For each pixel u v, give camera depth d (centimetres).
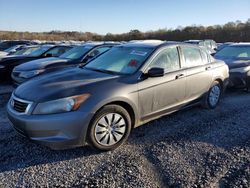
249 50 872
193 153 388
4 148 393
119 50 508
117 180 319
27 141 416
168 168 345
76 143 361
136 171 338
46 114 347
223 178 323
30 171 336
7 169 339
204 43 2212
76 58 803
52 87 378
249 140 435
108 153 386
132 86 407
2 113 554
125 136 406
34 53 1111
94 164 355
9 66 878
